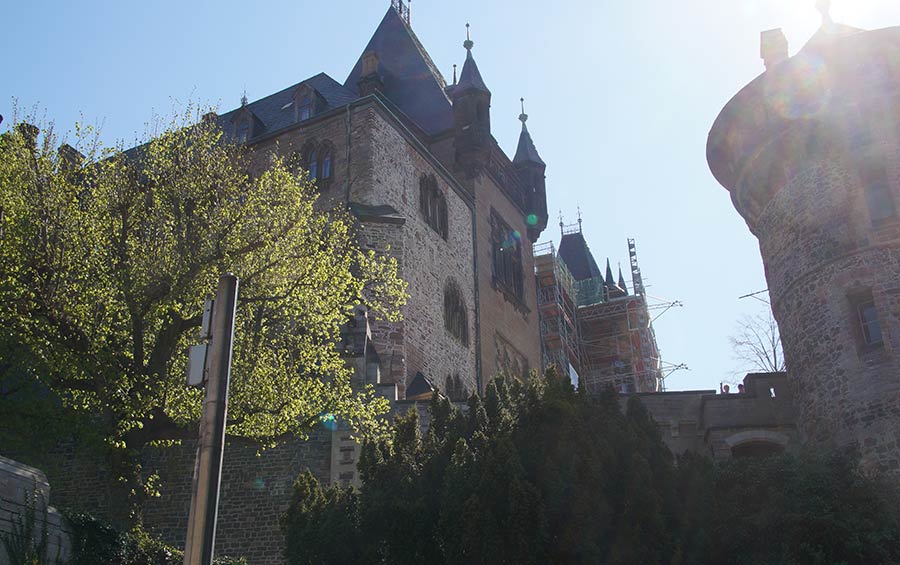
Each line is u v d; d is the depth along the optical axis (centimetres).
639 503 1706
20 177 2277
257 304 2302
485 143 4619
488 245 4656
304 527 1844
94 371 2094
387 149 3875
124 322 2191
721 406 2844
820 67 2789
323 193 3775
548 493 1658
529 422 1855
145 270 2197
